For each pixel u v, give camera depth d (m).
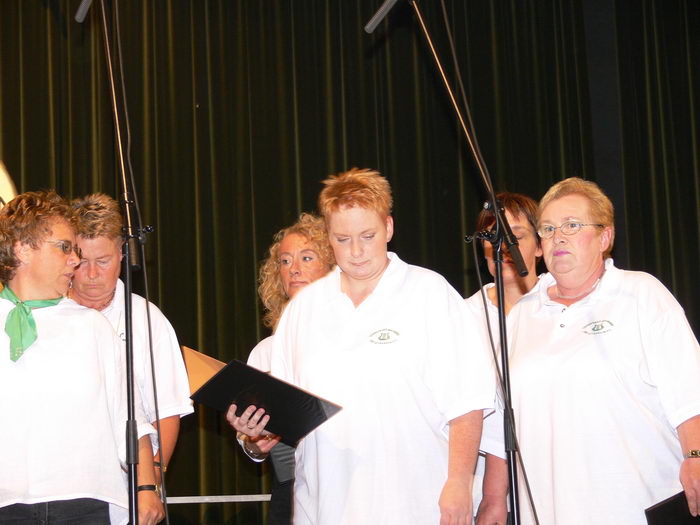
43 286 2.12
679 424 2.26
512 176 4.86
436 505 2.15
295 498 2.32
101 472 2.08
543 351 2.43
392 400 2.18
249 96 4.56
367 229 2.22
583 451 2.29
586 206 2.46
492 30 4.94
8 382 2.02
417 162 4.75
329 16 4.72
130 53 4.41
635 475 2.25
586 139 4.98
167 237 4.34
